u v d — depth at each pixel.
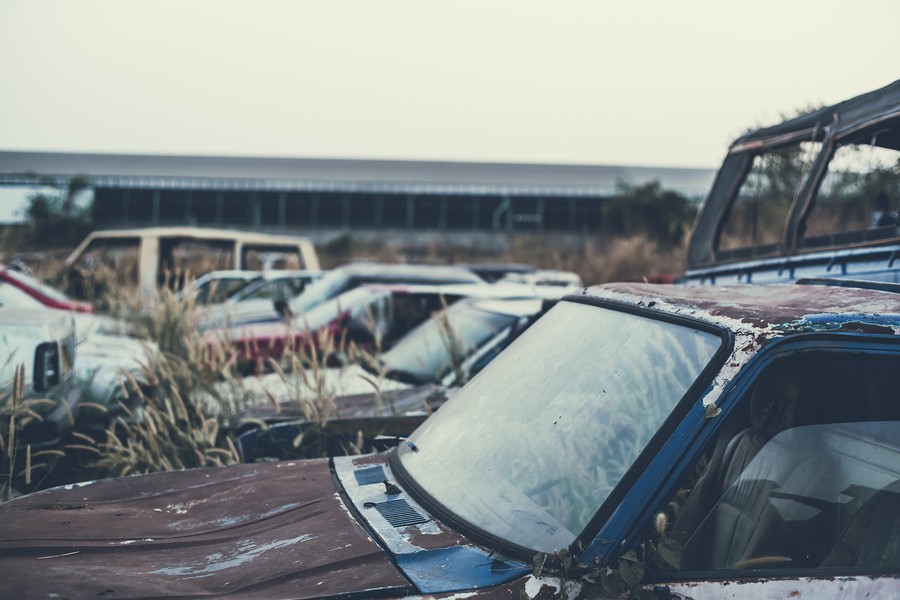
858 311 2.06
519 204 43.47
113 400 5.94
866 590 1.85
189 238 11.59
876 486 2.01
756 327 1.96
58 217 34.28
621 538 1.75
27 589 1.73
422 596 1.70
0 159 44.97
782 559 1.89
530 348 2.65
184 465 4.74
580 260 17.69
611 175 47.22
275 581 1.81
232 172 45.84
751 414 1.90
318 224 43.38
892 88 3.42
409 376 5.58
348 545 1.96
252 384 5.87
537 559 1.76
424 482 2.34
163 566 1.96
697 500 1.84
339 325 7.30
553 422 2.20
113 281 10.38
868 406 2.00
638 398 2.05
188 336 6.45
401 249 33.97
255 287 10.30
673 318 2.20
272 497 2.42
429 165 48.91
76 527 2.22
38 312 5.83
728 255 4.70
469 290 7.51
